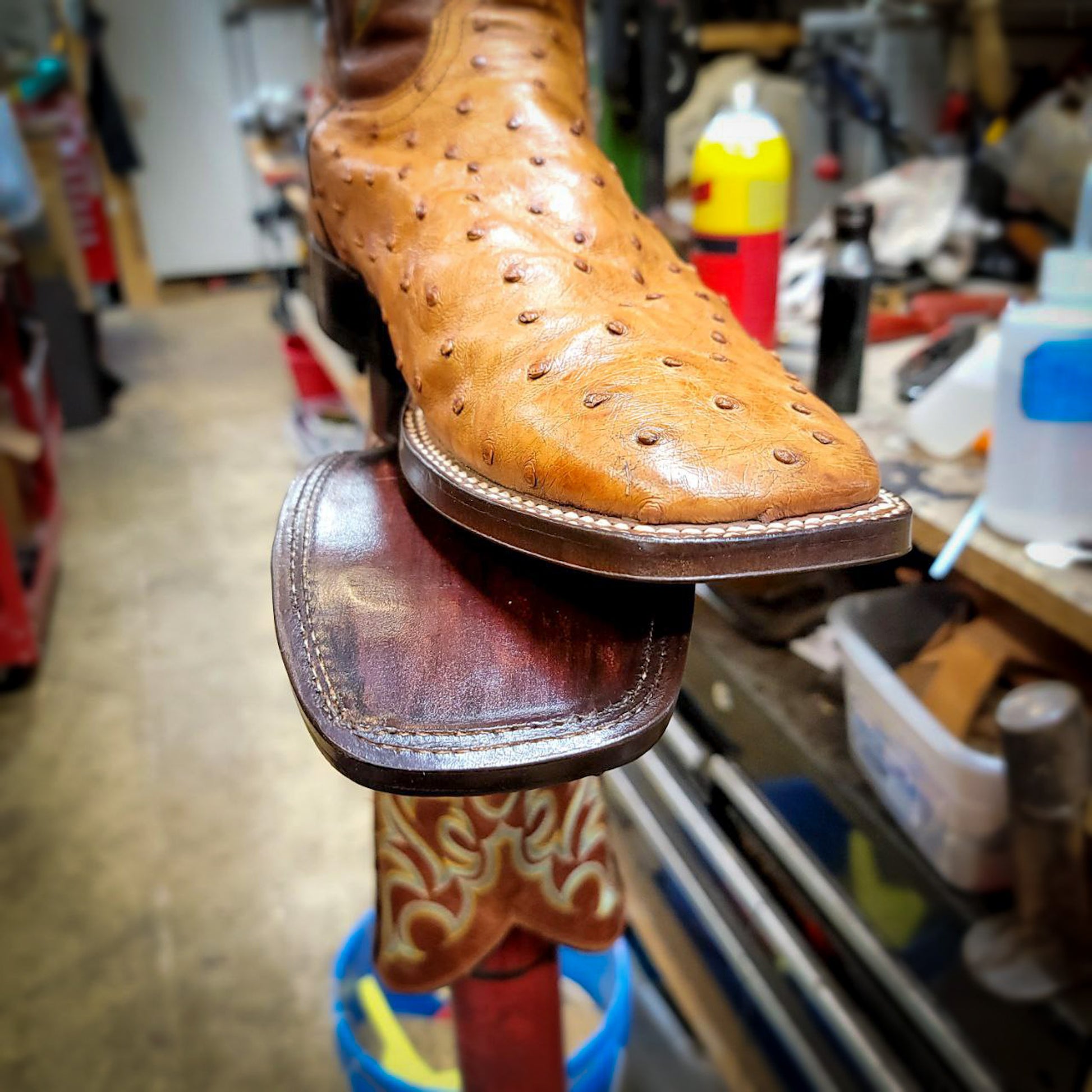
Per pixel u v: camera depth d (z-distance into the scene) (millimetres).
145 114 4414
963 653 573
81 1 3936
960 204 1095
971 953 564
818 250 1104
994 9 1075
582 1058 779
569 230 389
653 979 1052
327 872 1349
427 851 473
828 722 625
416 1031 942
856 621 616
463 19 428
